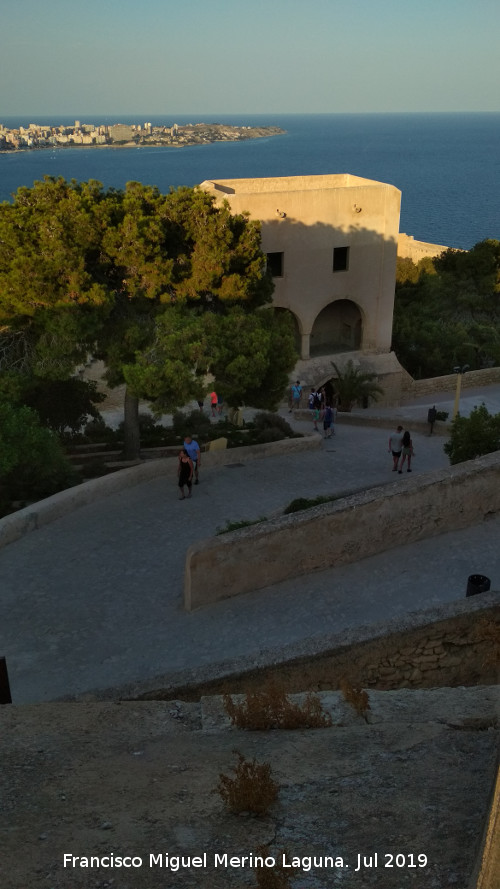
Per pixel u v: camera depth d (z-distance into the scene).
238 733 7.17
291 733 7.08
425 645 9.88
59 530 16.27
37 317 19.61
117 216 20.70
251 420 31.55
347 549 13.14
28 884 4.37
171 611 12.66
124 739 7.01
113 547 15.43
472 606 10.09
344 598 12.18
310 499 17.61
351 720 7.42
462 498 13.79
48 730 7.23
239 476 20.09
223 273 22.20
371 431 27.75
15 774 6.09
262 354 20.52
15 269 18.75
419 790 5.52
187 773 6.05
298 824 5.12
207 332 20.56
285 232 32.41
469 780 5.61
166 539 15.80
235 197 30.83
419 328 43.62
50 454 18.16
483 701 7.62
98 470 21.31
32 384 20.81
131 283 20.64
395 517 13.34
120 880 4.43
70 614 12.77
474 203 195.88
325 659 9.44
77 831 5.04
